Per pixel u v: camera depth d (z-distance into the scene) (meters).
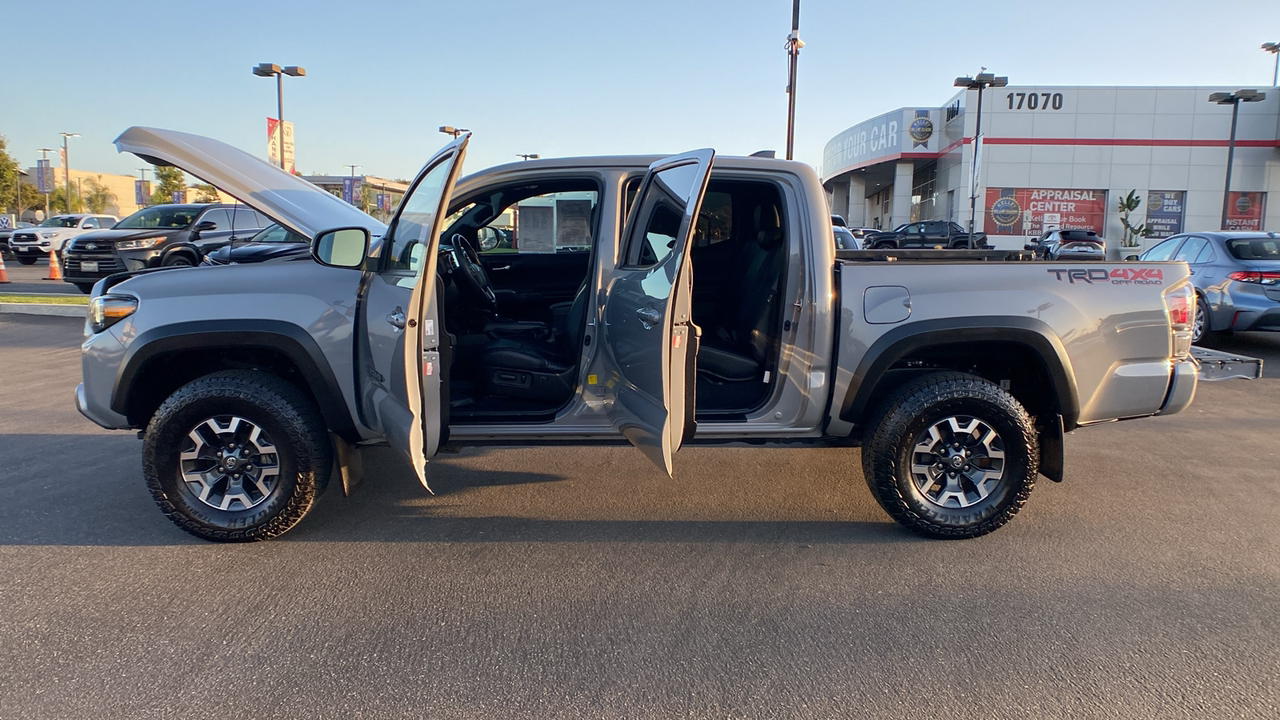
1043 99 32.88
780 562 3.76
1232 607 3.29
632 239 3.84
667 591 3.46
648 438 3.44
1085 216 33.44
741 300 4.66
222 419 3.81
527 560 3.79
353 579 3.57
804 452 5.62
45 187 51.75
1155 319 3.98
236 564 3.72
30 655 2.92
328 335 3.75
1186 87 32.19
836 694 2.69
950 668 2.84
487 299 4.70
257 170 4.82
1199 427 6.36
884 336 3.87
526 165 4.08
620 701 2.65
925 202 40.06
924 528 3.96
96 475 5.03
